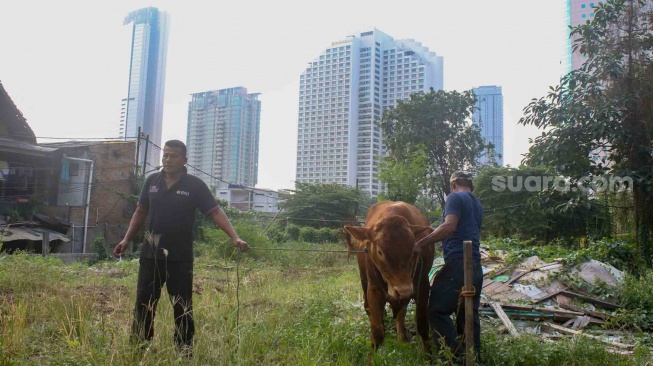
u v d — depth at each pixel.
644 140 10.64
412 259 4.50
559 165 10.98
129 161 27.00
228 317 5.41
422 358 4.78
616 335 6.34
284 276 13.32
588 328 6.69
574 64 27.39
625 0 10.73
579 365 4.72
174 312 4.59
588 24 11.07
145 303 4.56
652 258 10.59
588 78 10.76
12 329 4.54
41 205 23.83
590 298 7.52
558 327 6.51
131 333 4.43
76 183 25.08
